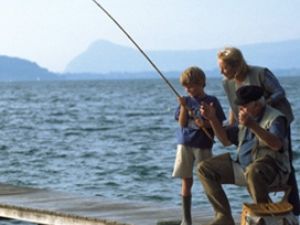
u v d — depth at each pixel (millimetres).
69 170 29688
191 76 11438
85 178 27312
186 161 11820
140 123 58594
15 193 16438
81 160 33156
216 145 36969
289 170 10594
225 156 10969
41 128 54844
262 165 10375
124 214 13773
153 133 48469
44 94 151500
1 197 15891
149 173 28109
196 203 20531
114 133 49125
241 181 10781
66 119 65625
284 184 10609
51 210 14250
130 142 42094
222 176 10883
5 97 135000
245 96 10438
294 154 34062
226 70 10875
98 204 14930
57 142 42812
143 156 34406
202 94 11539
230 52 10844
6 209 15023
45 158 34156
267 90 10867
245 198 21312
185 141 11719
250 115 10328
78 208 14461
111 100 110312
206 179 10938
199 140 11633
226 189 22609
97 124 58375
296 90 144500
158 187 24562
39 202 15234
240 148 10766
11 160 33438
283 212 10195
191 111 11539
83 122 61125
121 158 33750
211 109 10938
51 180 27031
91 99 116125
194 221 13078
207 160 11008
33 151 37375
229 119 11547
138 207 14531
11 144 41594
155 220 13164
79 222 13617
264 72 10859
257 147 10531
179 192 23422
